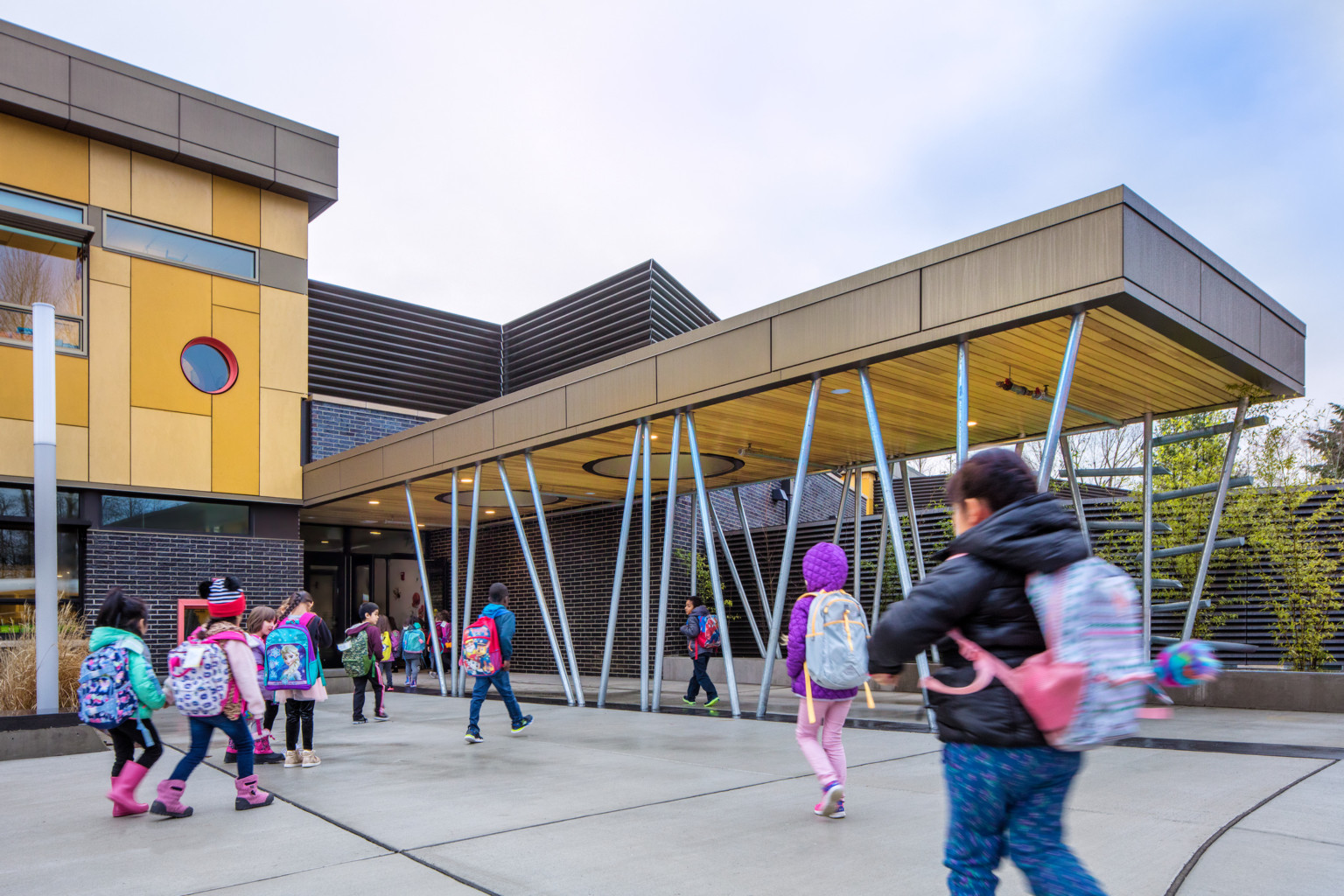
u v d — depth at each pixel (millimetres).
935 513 17062
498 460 13953
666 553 11461
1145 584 11305
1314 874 3787
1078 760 2215
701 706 12141
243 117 17469
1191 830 4562
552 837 4789
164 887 4055
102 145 16047
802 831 4801
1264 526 11719
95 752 9039
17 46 14930
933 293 8438
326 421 19328
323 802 5949
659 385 11297
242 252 17719
